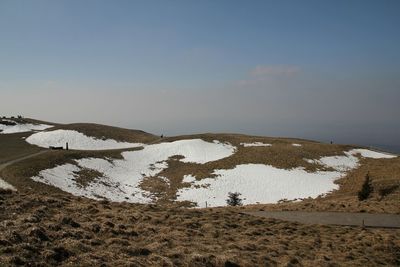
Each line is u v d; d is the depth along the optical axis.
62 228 17.88
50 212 21.55
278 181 68.69
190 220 25.48
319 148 90.69
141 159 84.69
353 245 24.27
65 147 94.56
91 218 21.69
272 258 19.39
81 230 17.98
